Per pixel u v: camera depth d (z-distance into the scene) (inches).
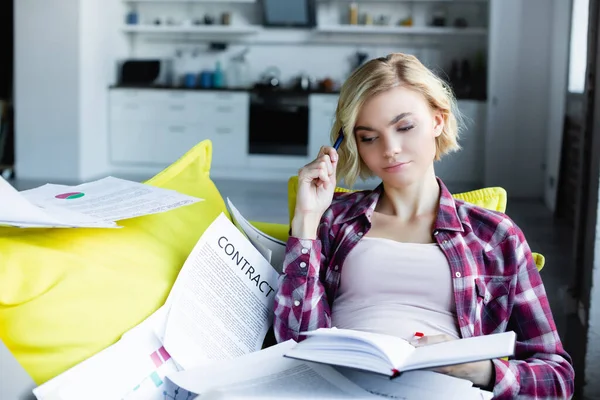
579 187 123.6
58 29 282.2
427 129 45.0
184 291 40.5
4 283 34.6
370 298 46.7
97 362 35.7
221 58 328.8
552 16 267.4
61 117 286.0
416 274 46.1
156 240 43.4
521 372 42.0
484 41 310.7
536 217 229.5
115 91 308.8
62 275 36.5
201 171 54.9
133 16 324.5
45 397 33.0
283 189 277.4
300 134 300.0
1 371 32.5
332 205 50.7
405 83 44.6
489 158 279.3
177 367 39.0
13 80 306.2
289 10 316.8
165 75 322.7
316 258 45.6
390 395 35.2
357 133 45.5
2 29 301.6
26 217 34.9
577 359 100.7
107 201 43.2
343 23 319.9
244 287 44.3
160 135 309.0
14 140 300.8
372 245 47.3
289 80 326.0
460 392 35.1
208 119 305.1
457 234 46.5
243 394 34.1
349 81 45.5
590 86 120.6
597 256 111.0
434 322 45.2
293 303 44.9
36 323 35.0
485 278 46.7
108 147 313.1
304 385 35.6
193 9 327.6
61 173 289.0
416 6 314.3
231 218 53.3
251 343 43.4
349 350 35.2
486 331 47.0
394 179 45.5
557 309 126.5
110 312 37.6
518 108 276.1
